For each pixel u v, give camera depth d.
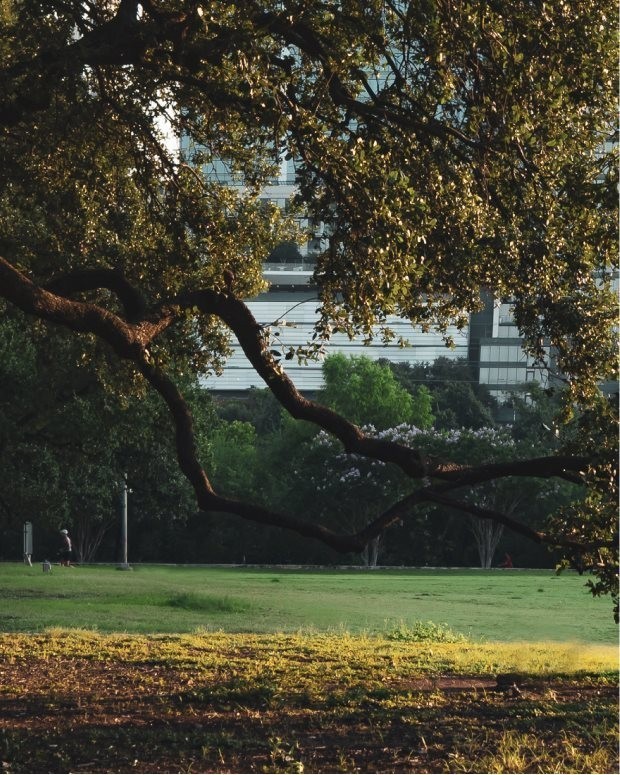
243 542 59.09
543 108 11.18
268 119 10.58
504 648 17.73
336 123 12.06
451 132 11.69
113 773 8.07
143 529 59.81
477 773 7.88
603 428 11.84
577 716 10.34
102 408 24.84
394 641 18.55
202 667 14.17
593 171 11.63
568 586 38.78
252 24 10.51
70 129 14.95
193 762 8.43
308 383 96.25
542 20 10.64
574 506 12.06
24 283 10.21
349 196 11.46
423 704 11.30
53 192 16.16
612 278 12.57
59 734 9.63
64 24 13.42
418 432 57.69
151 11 11.44
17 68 11.52
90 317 10.65
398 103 12.62
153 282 16.14
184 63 11.48
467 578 44.09
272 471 60.19
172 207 15.51
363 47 11.87
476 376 94.12
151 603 27.75
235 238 15.91
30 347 24.80
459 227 11.98
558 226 11.87
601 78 10.91
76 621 22.78
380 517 11.84
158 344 16.44
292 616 25.58
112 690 12.27
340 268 12.02
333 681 13.09
